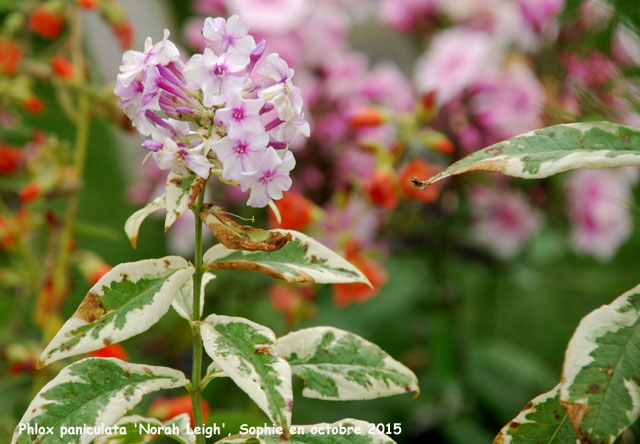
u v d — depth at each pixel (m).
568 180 1.53
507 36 1.51
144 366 0.90
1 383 1.22
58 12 1.26
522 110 1.42
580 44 1.08
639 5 0.99
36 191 1.23
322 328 0.94
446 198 1.53
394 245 1.58
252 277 1.52
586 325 0.86
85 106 1.27
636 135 0.87
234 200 1.56
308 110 1.55
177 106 0.87
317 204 1.57
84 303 0.86
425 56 1.57
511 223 1.60
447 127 1.48
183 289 0.95
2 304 1.39
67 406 0.87
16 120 1.44
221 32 0.86
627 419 0.84
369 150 1.30
